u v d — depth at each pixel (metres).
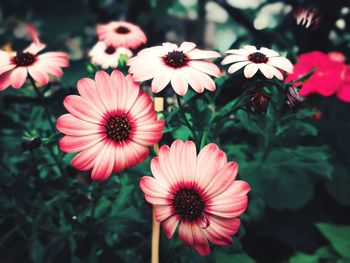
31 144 0.23
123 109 0.19
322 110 0.43
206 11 0.67
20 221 0.27
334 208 0.39
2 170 0.28
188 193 0.18
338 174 0.39
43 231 0.27
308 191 0.33
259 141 0.37
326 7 0.39
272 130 0.31
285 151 0.34
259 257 0.36
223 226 0.18
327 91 0.33
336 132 0.41
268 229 0.36
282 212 0.38
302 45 0.38
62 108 0.24
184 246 0.25
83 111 0.19
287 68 0.22
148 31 0.58
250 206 0.30
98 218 0.27
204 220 0.18
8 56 0.24
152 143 0.18
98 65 0.29
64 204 0.27
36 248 0.25
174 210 0.18
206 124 0.24
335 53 0.42
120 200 0.27
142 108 0.19
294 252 0.36
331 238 0.34
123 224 0.26
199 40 0.82
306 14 0.30
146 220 0.26
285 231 0.36
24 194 0.26
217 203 0.18
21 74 0.23
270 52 0.22
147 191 0.18
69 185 0.26
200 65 0.21
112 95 0.19
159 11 0.57
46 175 0.29
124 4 0.59
